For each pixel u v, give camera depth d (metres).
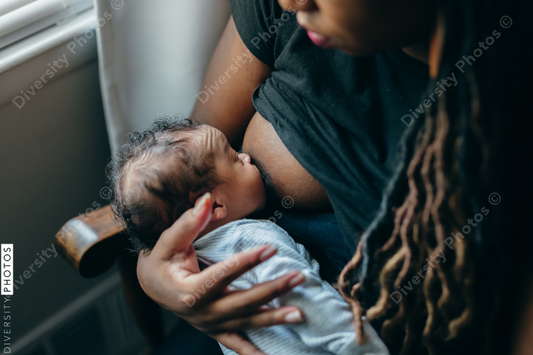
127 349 1.37
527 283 0.54
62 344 1.18
